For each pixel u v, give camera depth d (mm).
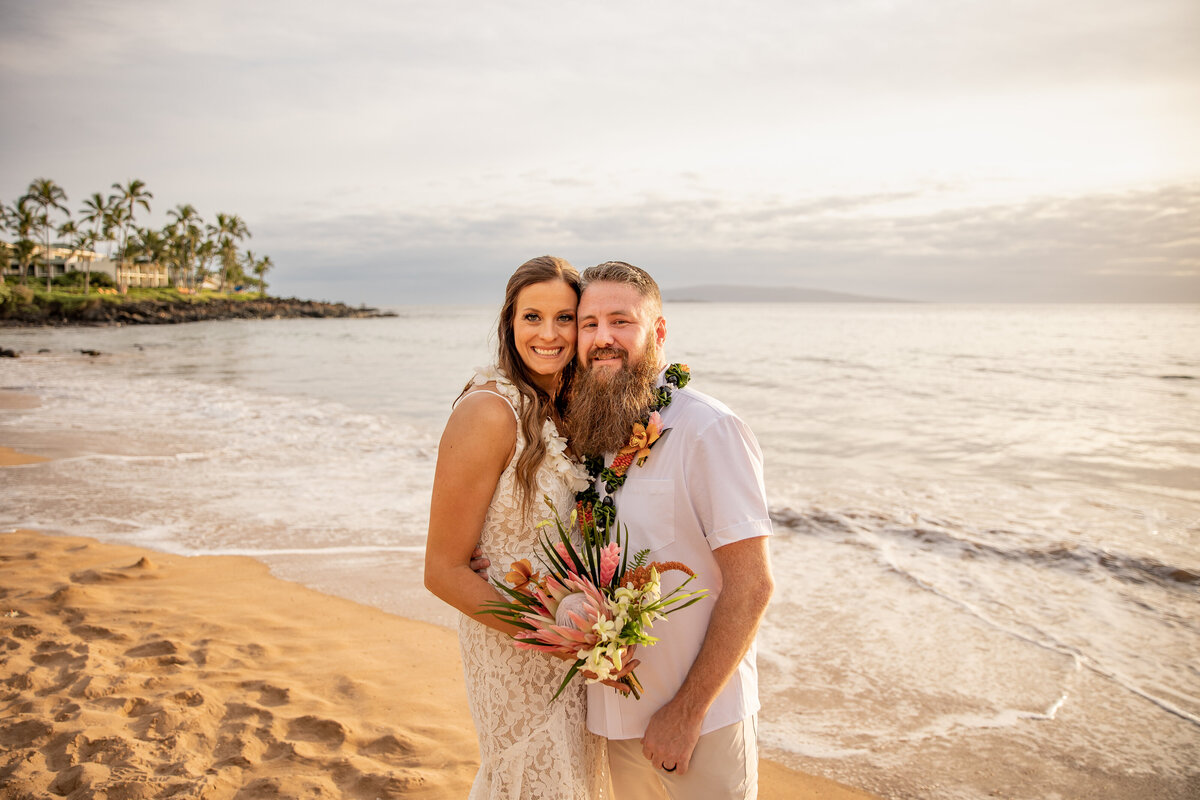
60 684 3852
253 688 3902
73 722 3426
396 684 4051
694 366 25672
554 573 2248
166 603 5121
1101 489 8625
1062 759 3494
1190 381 20578
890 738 3666
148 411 14211
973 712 3895
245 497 7887
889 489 8617
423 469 9227
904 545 6492
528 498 2271
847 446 11492
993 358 29062
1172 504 7879
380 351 36312
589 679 2008
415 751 3387
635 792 2318
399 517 7180
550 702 2303
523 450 2262
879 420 14023
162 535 6629
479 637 2332
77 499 7773
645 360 2256
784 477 9320
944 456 10703
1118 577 5719
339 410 14906
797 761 3486
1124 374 22531
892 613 5113
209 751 3291
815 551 6367
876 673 4301
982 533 6750
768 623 4969
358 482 8539
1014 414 14758
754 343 39719
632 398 2213
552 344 2375
